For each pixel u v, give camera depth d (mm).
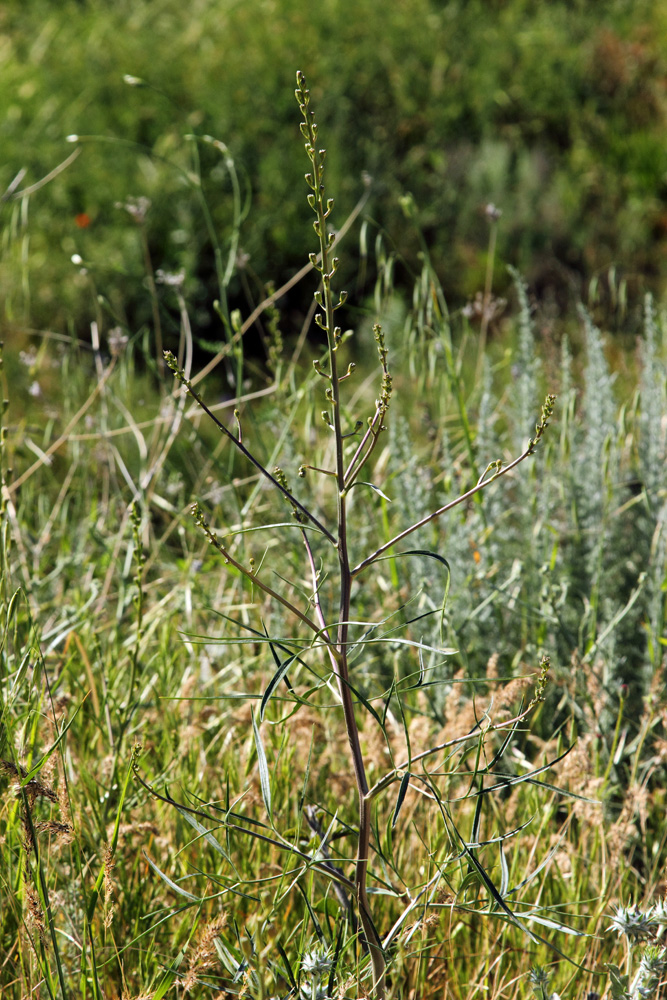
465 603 2432
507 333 4828
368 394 4074
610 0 10117
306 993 1260
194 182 3074
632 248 6164
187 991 1454
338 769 2033
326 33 8578
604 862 1724
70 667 2250
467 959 1706
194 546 3193
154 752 2062
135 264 5469
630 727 2303
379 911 1722
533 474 2666
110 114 7250
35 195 6273
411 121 7453
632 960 1514
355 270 5914
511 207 6375
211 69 7840
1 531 1720
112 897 1639
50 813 1718
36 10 10664
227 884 1678
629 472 2814
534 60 8359
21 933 1539
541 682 1334
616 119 7730
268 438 3889
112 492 3508
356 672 2404
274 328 2936
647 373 2766
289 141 6793
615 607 2545
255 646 2514
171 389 3299
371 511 2811
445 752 2020
